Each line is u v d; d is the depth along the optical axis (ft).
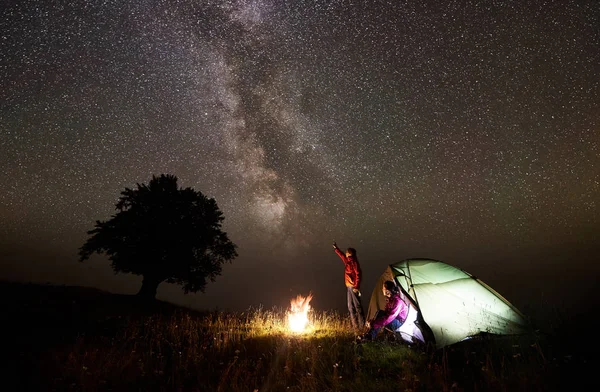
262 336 26.68
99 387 17.03
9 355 21.27
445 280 25.38
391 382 16.55
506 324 22.65
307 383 16.80
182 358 21.99
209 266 61.16
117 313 39.78
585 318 21.59
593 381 14.28
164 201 59.52
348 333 26.63
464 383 15.67
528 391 14.11
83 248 56.44
